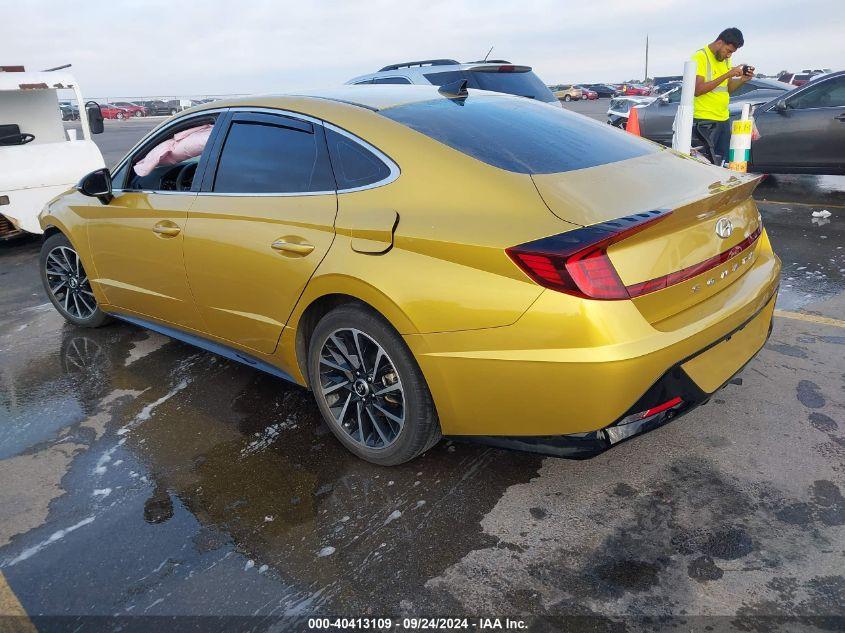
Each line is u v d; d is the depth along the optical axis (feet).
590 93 174.29
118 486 9.11
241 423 10.62
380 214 8.21
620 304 6.89
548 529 7.79
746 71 23.29
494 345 7.31
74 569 7.56
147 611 6.91
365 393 8.98
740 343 8.52
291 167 9.51
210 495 8.80
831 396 10.35
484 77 26.30
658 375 7.14
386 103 9.54
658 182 8.28
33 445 10.30
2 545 8.04
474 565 7.30
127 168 12.26
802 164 27.22
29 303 17.39
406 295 7.78
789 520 7.68
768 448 9.08
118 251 12.30
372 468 9.20
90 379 12.53
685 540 7.48
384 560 7.45
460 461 9.22
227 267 10.05
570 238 6.85
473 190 7.80
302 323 9.48
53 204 14.14
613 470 8.82
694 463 8.86
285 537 7.91
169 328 12.32
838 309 13.93
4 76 22.40
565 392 7.06
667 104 35.45
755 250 9.19
